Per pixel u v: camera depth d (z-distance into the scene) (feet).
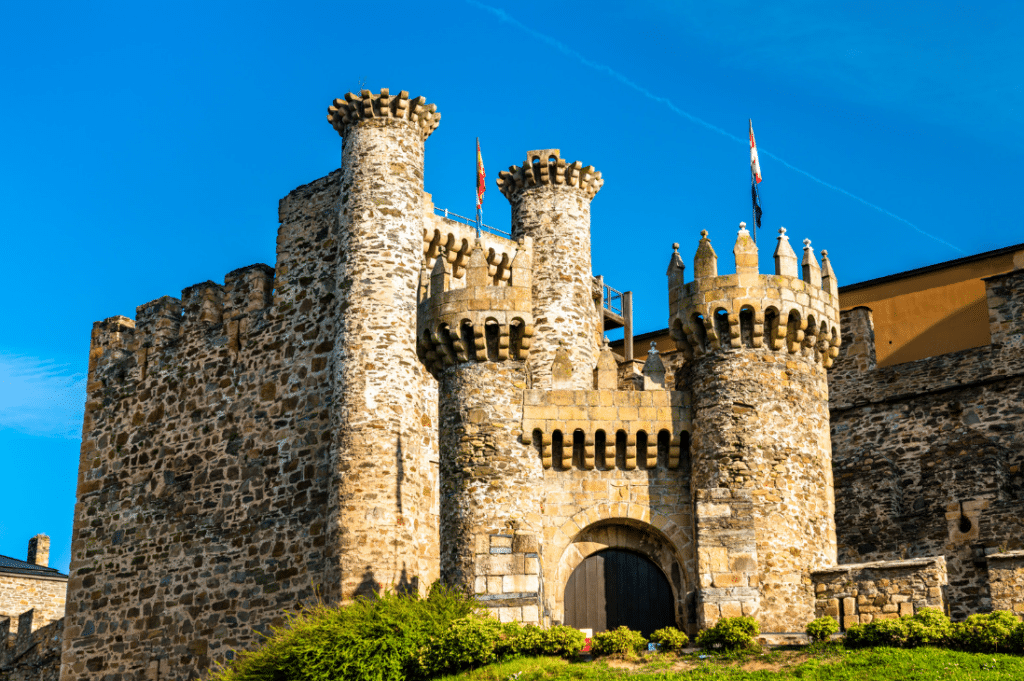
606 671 87.81
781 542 100.99
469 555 103.04
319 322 135.85
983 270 151.43
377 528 118.93
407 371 125.08
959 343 150.82
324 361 134.00
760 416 104.12
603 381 110.32
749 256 107.55
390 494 120.37
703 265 108.06
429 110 135.13
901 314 155.94
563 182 140.87
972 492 123.34
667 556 106.11
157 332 153.58
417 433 124.88
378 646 93.04
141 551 144.66
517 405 107.04
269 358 139.54
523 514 104.42
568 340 135.23
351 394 123.44
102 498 151.33
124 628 143.02
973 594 119.96
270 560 131.64
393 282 127.13
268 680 95.50
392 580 117.80
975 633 85.66
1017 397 126.00
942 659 82.79
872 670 81.82
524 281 109.60
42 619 195.11
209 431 142.92
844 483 133.39
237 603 133.18
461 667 92.17
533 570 97.50
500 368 107.96
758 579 96.32
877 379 144.25
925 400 131.54
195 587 137.80
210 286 149.38
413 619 95.45
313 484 130.41
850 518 131.75
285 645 97.35
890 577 93.30
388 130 131.95
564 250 138.41
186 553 140.05
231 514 137.08
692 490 105.29
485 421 106.22
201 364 146.92
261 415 138.00
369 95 131.75
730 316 106.11
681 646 93.04
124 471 150.41
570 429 106.52
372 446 121.39
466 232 141.28
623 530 106.93
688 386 108.47
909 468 130.41
